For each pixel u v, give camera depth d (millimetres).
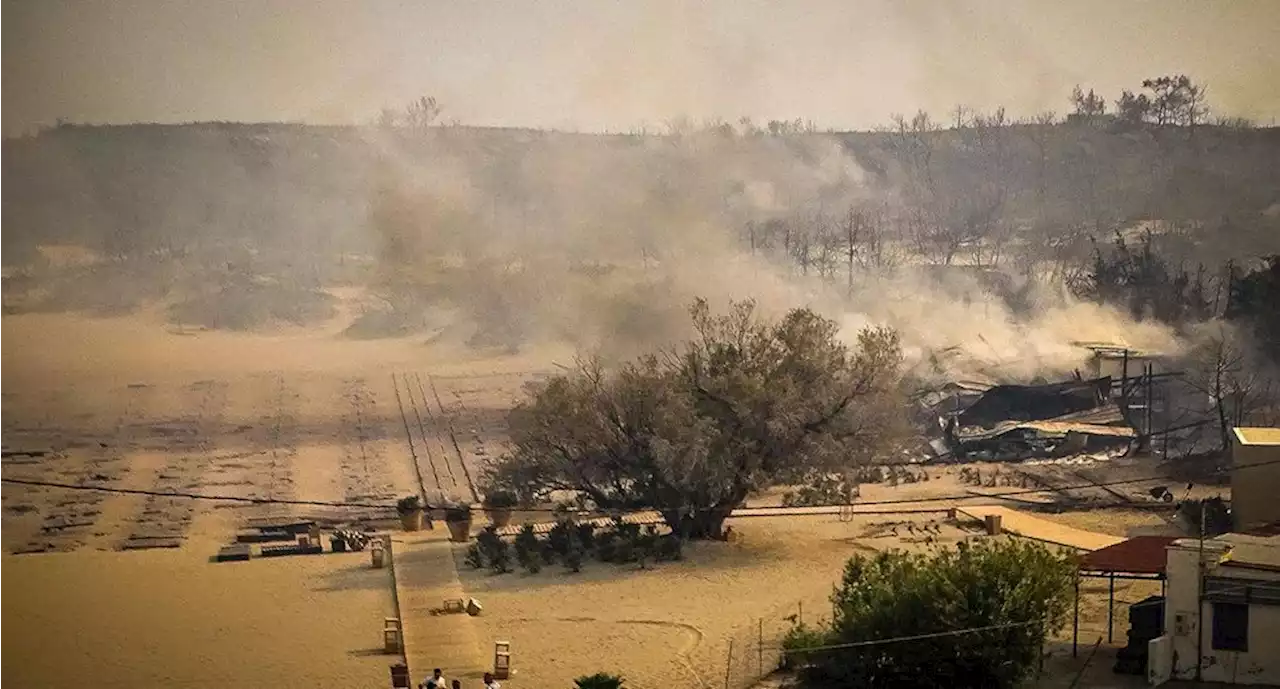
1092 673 34750
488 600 45438
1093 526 51781
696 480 52156
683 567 48812
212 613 45094
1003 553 35719
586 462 53938
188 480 66125
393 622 41125
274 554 53281
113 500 62719
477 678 37469
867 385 53375
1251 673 33000
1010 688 33594
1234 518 44094
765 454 52750
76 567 51750
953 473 62531
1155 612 35312
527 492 55562
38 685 38219
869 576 36406
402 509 56156
